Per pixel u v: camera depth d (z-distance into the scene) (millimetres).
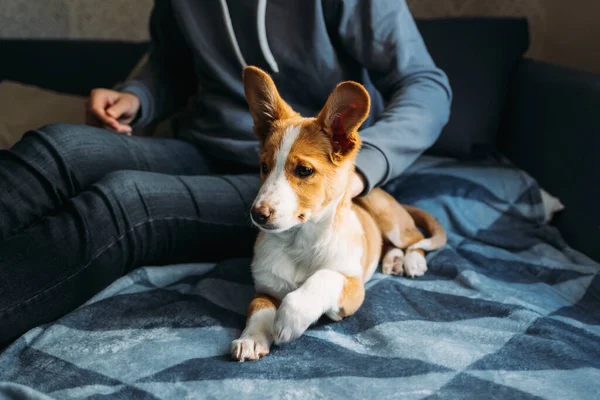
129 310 1483
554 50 2867
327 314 1448
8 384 1131
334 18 1900
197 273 1724
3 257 1341
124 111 2018
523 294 1628
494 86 2578
